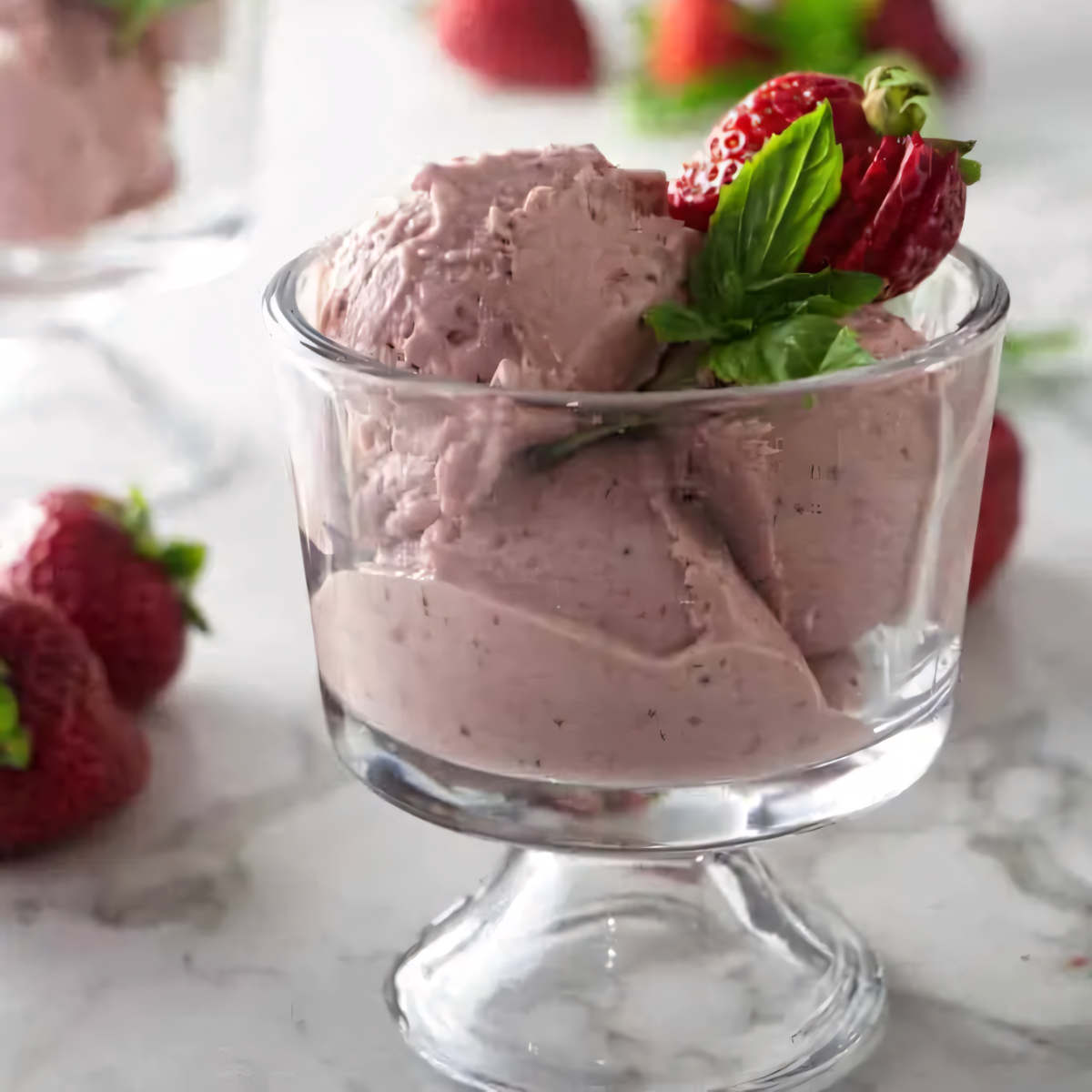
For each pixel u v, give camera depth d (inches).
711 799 20.0
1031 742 24.2
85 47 28.0
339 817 23.7
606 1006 21.4
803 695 19.9
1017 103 43.5
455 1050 21.2
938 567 20.3
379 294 20.3
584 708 19.8
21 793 23.0
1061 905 22.4
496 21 44.4
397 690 20.2
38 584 24.6
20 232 28.6
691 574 19.5
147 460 30.0
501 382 19.9
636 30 44.5
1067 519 27.5
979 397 20.1
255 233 38.4
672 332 19.9
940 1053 21.1
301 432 20.4
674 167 38.6
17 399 32.5
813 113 20.0
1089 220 37.0
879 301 20.8
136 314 35.6
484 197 20.4
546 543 19.5
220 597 26.8
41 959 22.3
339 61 48.4
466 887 22.8
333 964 22.1
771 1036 21.2
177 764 24.4
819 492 19.5
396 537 19.9
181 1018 21.7
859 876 22.8
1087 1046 21.1
